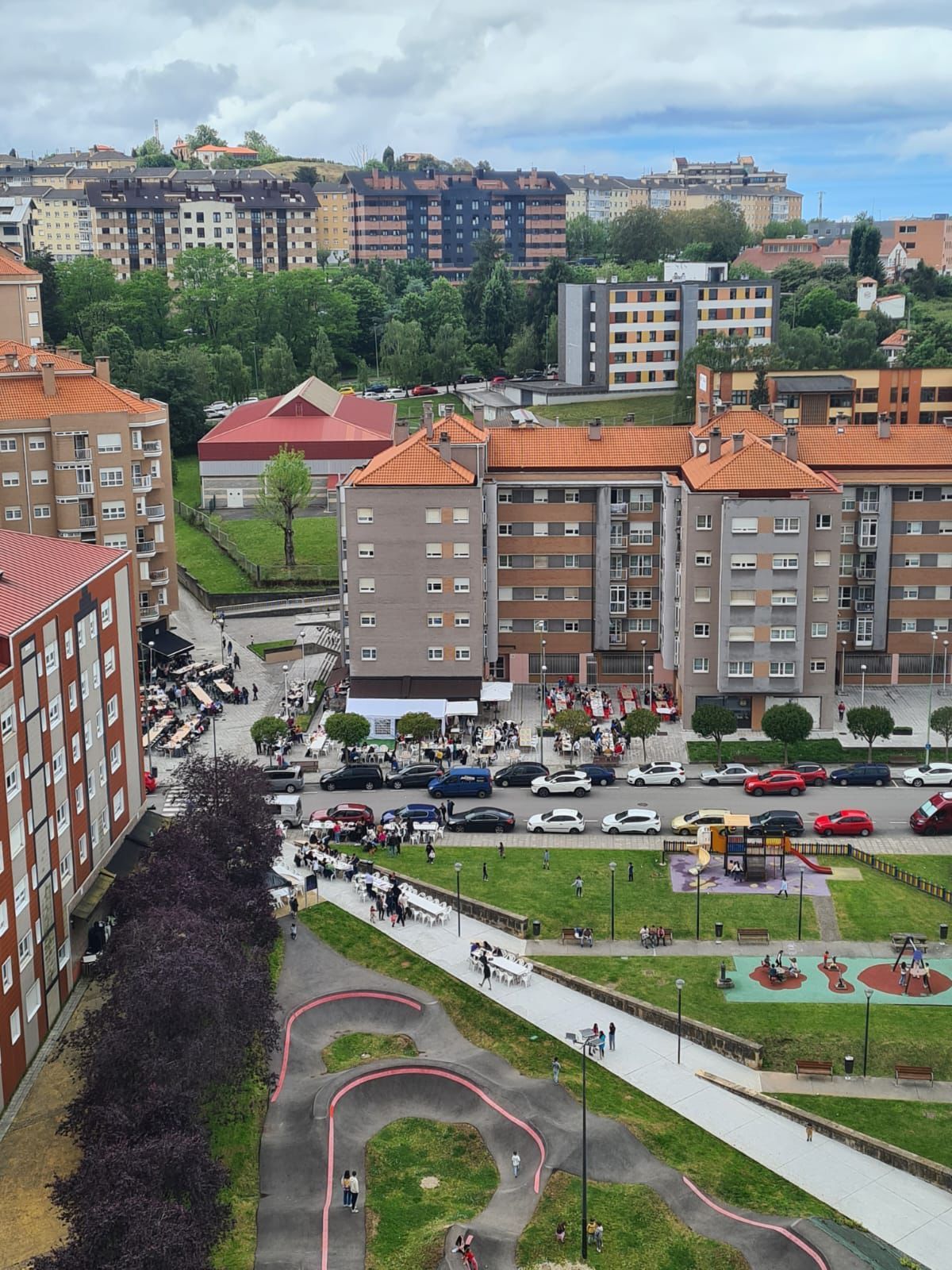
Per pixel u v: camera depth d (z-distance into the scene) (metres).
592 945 91.19
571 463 135.75
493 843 106.25
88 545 96.38
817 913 95.56
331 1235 62.44
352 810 107.50
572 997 85.19
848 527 136.12
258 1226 63.06
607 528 135.50
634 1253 61.69
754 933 91.75
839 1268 59.41
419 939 91.56
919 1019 82.44
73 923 83.25
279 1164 67.38
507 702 134.62
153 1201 54.44
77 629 85.00
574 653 139.50
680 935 92.75
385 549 129.88
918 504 135.38
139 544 147.50
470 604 130.75
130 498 143.88
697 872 96.75
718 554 125.31
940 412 193.25
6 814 71.00
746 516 123.19
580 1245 62.03
